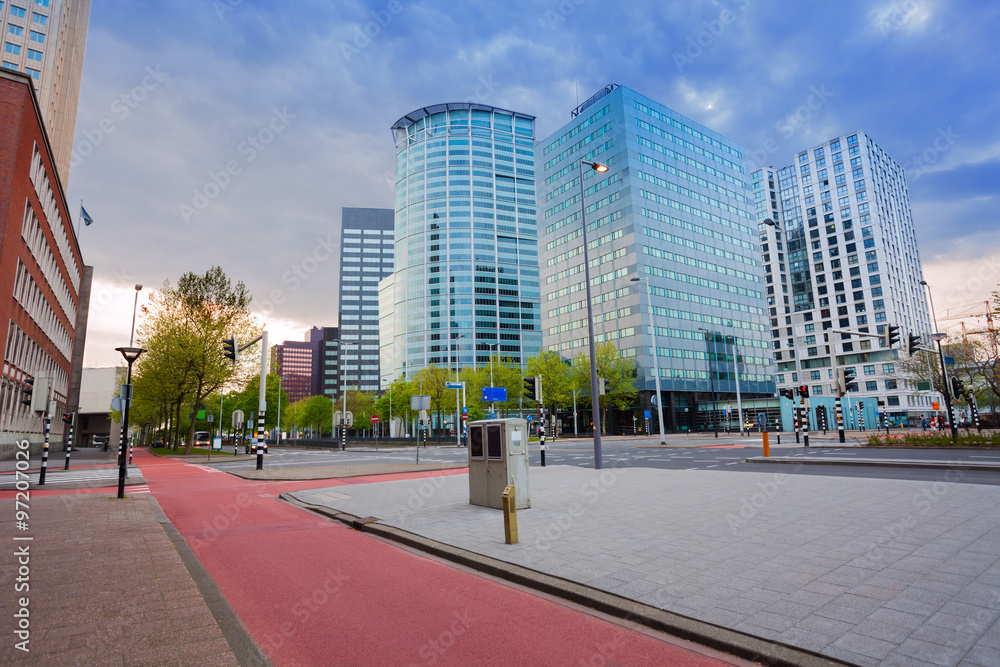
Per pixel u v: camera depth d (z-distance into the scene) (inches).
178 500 511.2
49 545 293.9
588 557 252.8
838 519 315.6
